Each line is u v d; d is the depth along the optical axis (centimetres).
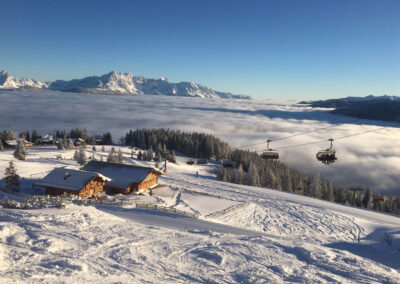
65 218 1814
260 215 3788
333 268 1304
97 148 13288
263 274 1188
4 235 1354
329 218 3791
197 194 4691
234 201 4381
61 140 11775
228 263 1312
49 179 4059
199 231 2042
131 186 4581
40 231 1491
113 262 1206
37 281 904
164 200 4128
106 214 2209
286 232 3159
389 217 4225
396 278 1225
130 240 1543
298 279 1159
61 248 1291
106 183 4497
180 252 1434
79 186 3884
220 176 9600
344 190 11756
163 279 1090
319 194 8631
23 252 1154
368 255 2114
